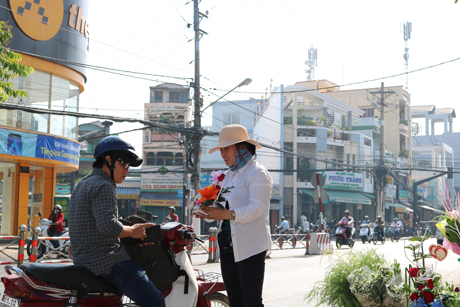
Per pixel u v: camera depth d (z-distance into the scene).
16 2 16.66
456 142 86.69
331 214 39.03
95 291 2.92
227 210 3.14
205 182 34.91
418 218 49.66
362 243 22.81
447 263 10.57
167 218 16.66
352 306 4.33
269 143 38.78
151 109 38.25
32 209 18.75
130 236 2.98
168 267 3.30
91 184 2.91
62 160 18.52
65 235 12.08
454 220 3.58
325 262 11.92
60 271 2.84
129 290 2.95
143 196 34.94
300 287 7.60
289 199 37.03
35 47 17.45
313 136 38.53
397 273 4.27
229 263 3.54
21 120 17.25
